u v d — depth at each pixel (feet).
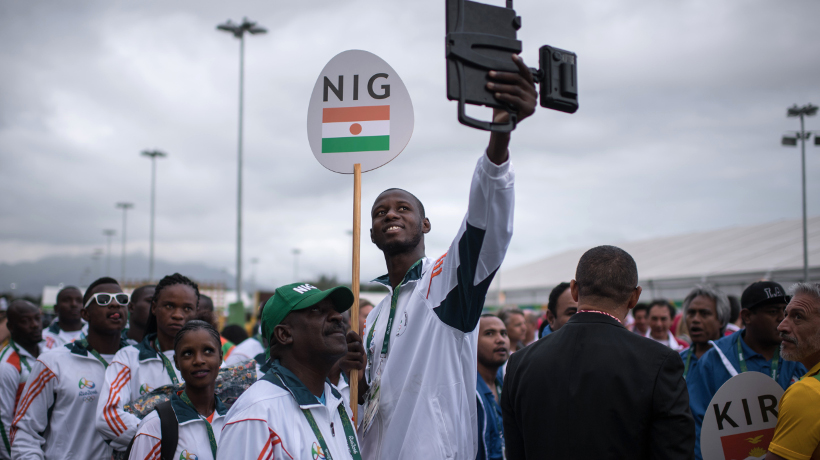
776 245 84.69
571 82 6.18
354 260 10.02
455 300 8.58
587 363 8.27
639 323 23.75
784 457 8.45
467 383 9.07
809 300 9.58
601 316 8.80
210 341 10.44
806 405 8.34
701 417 13.10
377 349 9.76
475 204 7.61
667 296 86.99
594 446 7.86
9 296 68.69
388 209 9.95
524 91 5.95
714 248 97.09
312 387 7.86
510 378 9.37
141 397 11.54
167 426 9.79
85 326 22.08
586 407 8.03
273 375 7.62
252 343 23.29
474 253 8.00
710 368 13.33
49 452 13.11
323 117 10.89
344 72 10.92
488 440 13.38
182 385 10.82
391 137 10.48
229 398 11.30
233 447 7.00
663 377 7.83
